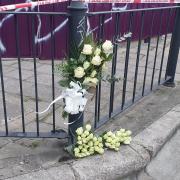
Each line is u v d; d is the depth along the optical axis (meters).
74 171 2.58
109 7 5.79
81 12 2.45
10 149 2.86
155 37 7.05
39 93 4.08
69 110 2.58
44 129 3.22
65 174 2.55
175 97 4.14
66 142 2.94
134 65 5.42
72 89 2.54
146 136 3.14
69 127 2.79
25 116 3.48
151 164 2.98
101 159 2.73
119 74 4.92
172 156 3.15
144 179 2.83
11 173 2.54
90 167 2.64
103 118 3.25
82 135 2.73
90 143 2.75
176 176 2.93
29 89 4.20
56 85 4.37
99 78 2.61
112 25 5.80
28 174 2.53
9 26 5.15
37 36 5.23
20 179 2.48
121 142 2.94
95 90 2.67
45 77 4.64
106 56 2.54
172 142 3.33
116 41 2.95
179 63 5.68
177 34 4.23
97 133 3.14
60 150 2.84
